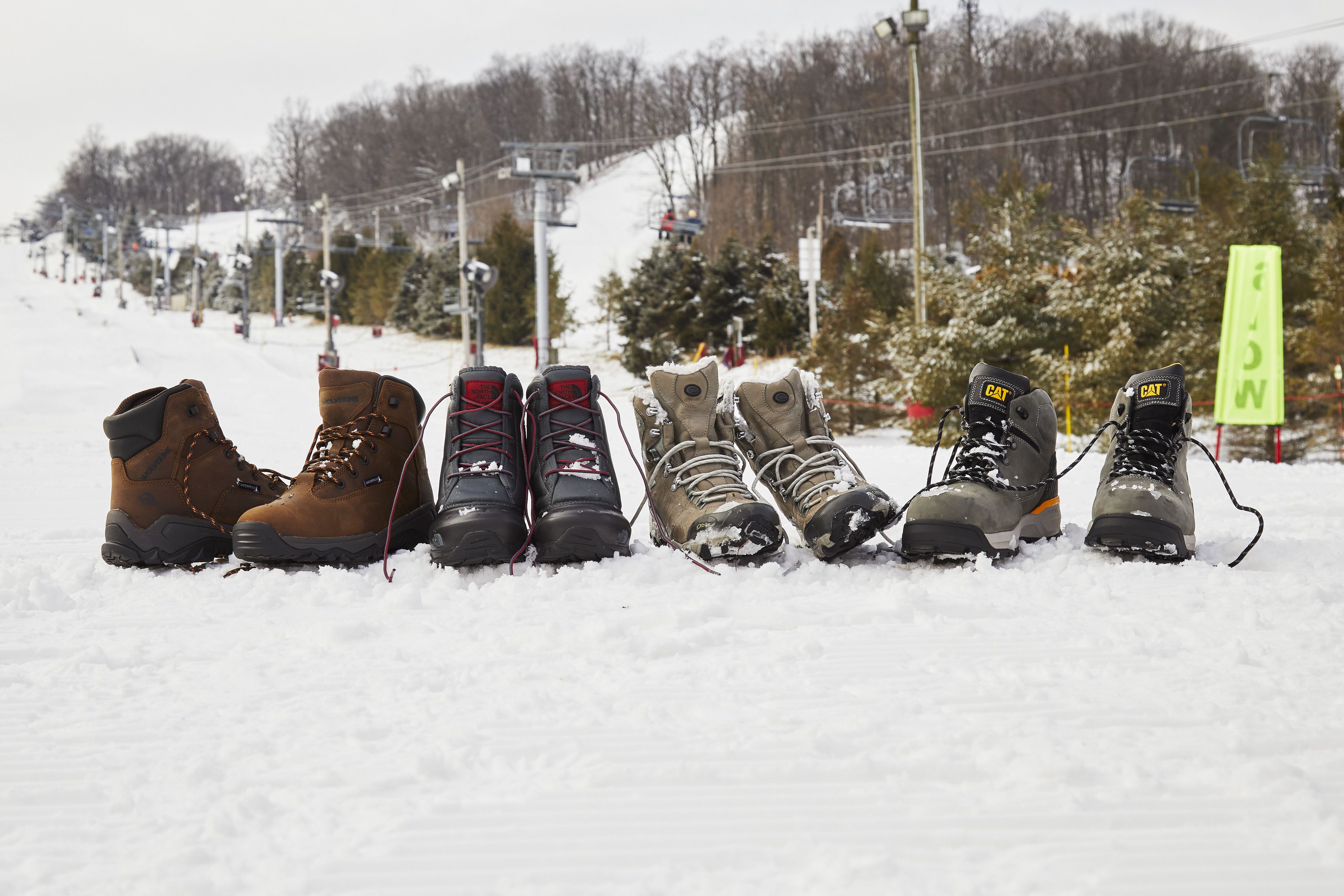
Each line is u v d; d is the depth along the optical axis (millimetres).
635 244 70250
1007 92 57781
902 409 17406
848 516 2408
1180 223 16312
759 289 28594
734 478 2557
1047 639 1753
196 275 54844
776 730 1304
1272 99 60938
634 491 4391
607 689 1493
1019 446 2586
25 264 105500
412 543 2672
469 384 2600
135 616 2037
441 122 89000
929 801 1100
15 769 1206
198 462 2598
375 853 994
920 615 1941
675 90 74812
